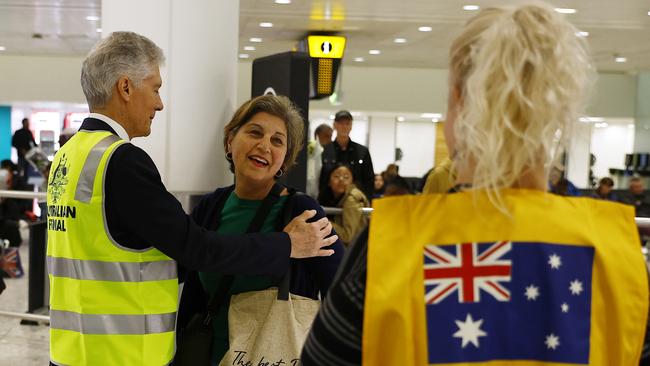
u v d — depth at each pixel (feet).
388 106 48.88
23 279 22.33
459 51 3.07
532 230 2.93
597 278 2.98
